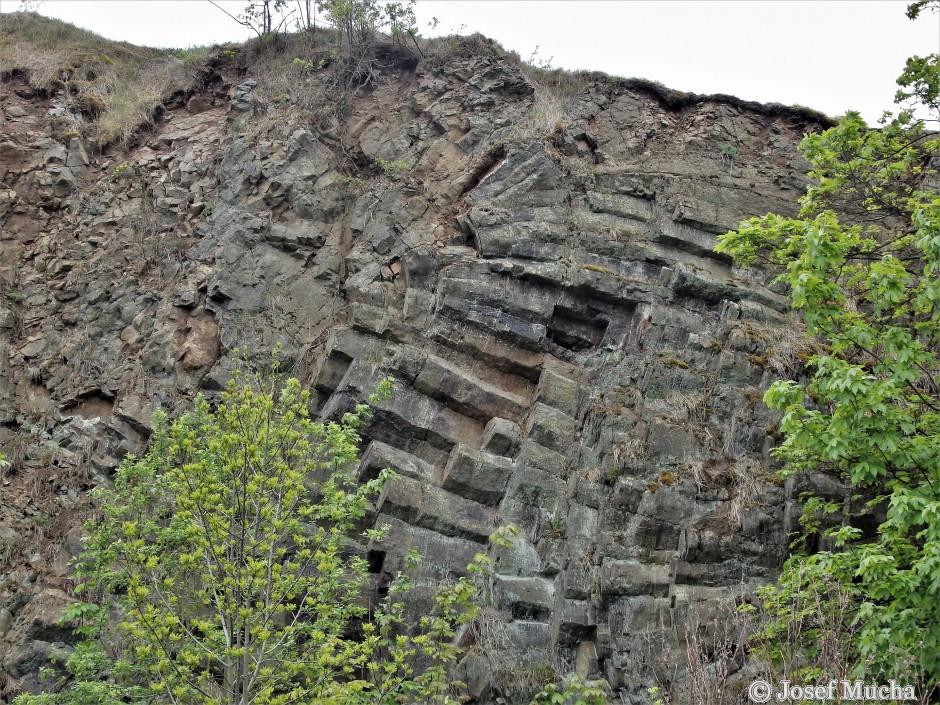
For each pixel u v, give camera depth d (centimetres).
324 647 1055
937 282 1216
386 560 1432
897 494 1112
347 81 2145
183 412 1611
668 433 1525
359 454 1564
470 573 1433
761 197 2012
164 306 1755
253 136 1964
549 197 1872
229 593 1073
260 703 1005
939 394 1359
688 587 1395
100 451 1598
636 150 2064
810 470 1464
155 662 1087
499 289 1727
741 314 1712
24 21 2355
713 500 1469
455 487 1520
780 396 1201
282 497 1197
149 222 1900
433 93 2111
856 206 2009
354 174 1983
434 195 1911
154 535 1368
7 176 1975
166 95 2206
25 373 1703
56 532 1496
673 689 1301
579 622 1383
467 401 1617
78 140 2045
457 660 1333
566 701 1286
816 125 2181
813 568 1155
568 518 1480
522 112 2058
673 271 1780
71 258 1866
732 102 2192
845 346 1273
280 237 1816
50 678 1317
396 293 1755
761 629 1184
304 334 1738
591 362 1727
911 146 1620
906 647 1060
